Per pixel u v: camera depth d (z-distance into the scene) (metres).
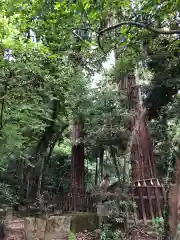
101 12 5.10
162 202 6.78
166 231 4.82
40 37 7.61
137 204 6.79
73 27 5.93
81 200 8.23
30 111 6.56
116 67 8.17
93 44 6.27
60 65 7.98
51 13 6.04
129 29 5.14
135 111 8.12
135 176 7.48
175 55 6.45
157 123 8.14
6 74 5.05
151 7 4.56
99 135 8.16
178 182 4.82
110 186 7.40
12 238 4.93
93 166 13.80
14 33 4.87
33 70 5.68
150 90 7.25
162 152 8.01
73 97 8.54
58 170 12.79
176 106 6.47
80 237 5.89
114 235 5.49
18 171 10.23
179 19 5.46
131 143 7.62
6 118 5.78
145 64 6.98
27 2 6.11
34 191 10.30
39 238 4.68
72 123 10.12
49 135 9.64
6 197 7.14
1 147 5.62
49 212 6.86
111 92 8.59
